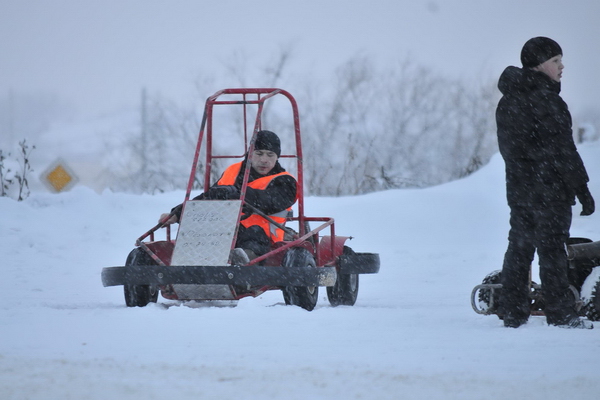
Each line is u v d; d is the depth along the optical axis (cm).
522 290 1889
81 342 1566
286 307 2173
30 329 1756
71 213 5350
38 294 2906
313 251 2503
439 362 1363
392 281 3538
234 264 2253
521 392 1100
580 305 1967
